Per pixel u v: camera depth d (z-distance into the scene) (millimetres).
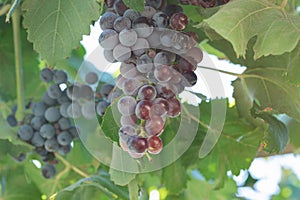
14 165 1172
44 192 1182
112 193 976
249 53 936
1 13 1041
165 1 790
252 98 964
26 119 1059
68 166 1147
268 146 996
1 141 1070
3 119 1104
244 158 1051
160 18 754
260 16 774
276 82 944
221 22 743
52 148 1038
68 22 824
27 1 835
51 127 1033
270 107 956
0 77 1146
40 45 827
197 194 1416
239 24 753
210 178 1100
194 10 908
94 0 814
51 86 1025
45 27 827
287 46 768
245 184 1397
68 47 823
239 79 957
